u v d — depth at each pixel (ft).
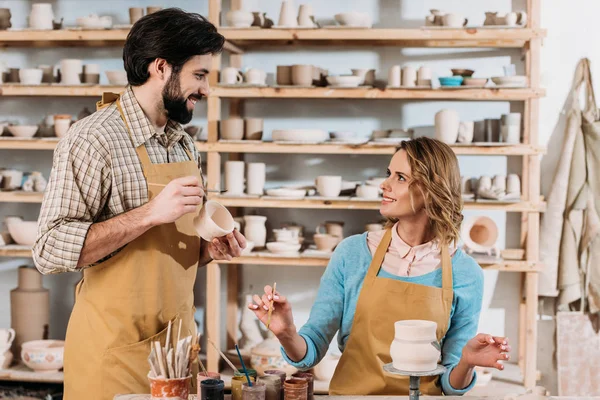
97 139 6.62
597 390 12.08
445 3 12.51
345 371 6.63
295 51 12.80
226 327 12.94
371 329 6.53
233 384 5.52
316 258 11.66
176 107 6.95
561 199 12.03
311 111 12.84
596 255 11.97
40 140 12.07
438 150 6.65
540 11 12.05
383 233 6.91
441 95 11.43
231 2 12.66
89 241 6.40
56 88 12.04
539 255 12.11
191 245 7.28
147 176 6.91
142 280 6.82
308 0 12.73
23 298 12.30
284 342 6.05
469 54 12.52
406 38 11.40
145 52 6.74
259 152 12.86
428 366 5.25
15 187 12.48
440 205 6.48
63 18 12.37
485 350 5.95
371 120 12.74
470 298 6.67
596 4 12.29
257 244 12.07
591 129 12.09
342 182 12.09
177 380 5.25
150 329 6.89
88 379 6.82
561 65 12.39
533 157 11.64
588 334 12.12
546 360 12.59
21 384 12.46
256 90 11.70
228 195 11.83
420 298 6.49
